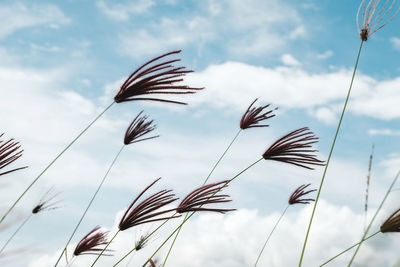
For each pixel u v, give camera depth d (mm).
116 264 957
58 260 990
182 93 920
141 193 933
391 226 881
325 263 921
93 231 1020
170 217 937
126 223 938
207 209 941
